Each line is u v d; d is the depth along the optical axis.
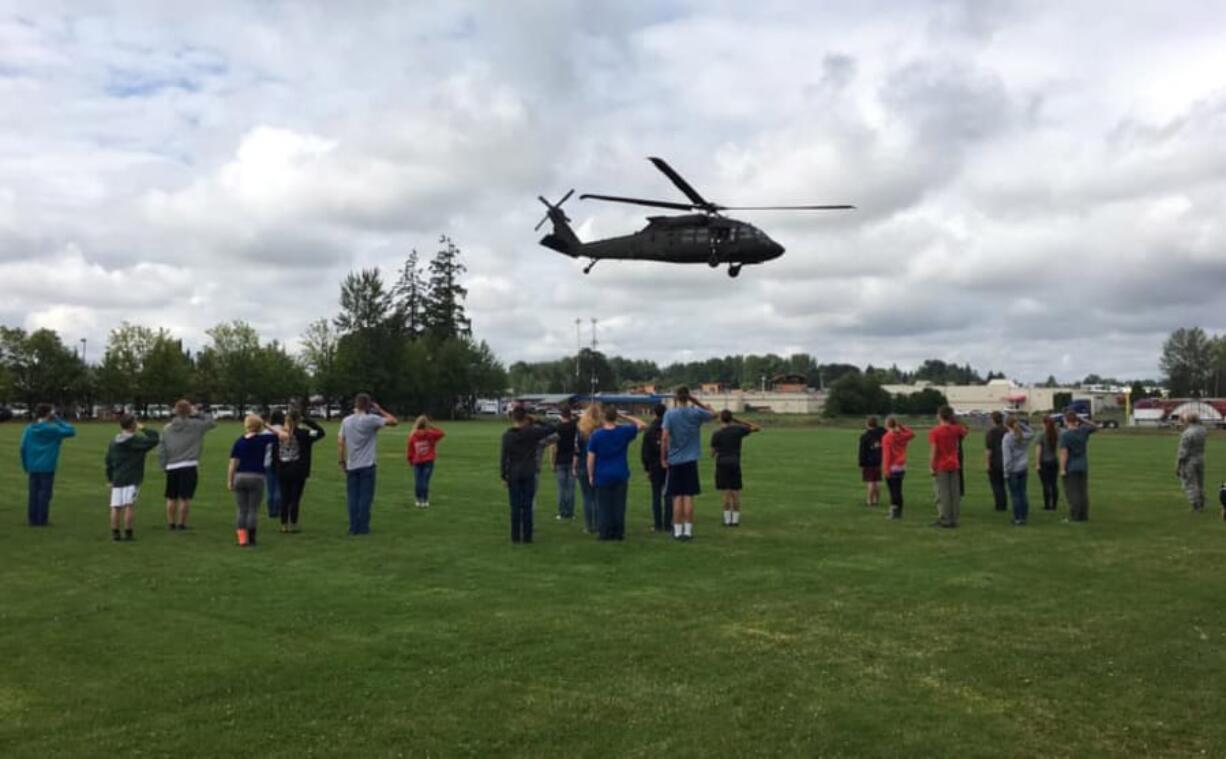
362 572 10.44
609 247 24.42
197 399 91.81
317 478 22.77
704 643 7.32
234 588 9.48
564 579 10.03
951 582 9.87
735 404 138.00
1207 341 142.00
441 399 96.62
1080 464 15.30
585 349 158.38
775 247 22.52
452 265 102.31
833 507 17.27
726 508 14.62
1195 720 5.63
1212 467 28.77
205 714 5.68
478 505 17.38
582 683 6.29
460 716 5.66
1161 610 8.51
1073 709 5.81
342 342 88.94
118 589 9.41
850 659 6.88
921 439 48.38
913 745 5.22
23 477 22.56
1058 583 9.83
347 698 5.98
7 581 9.84
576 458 14.23
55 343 81.94
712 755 5.09
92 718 5.60
